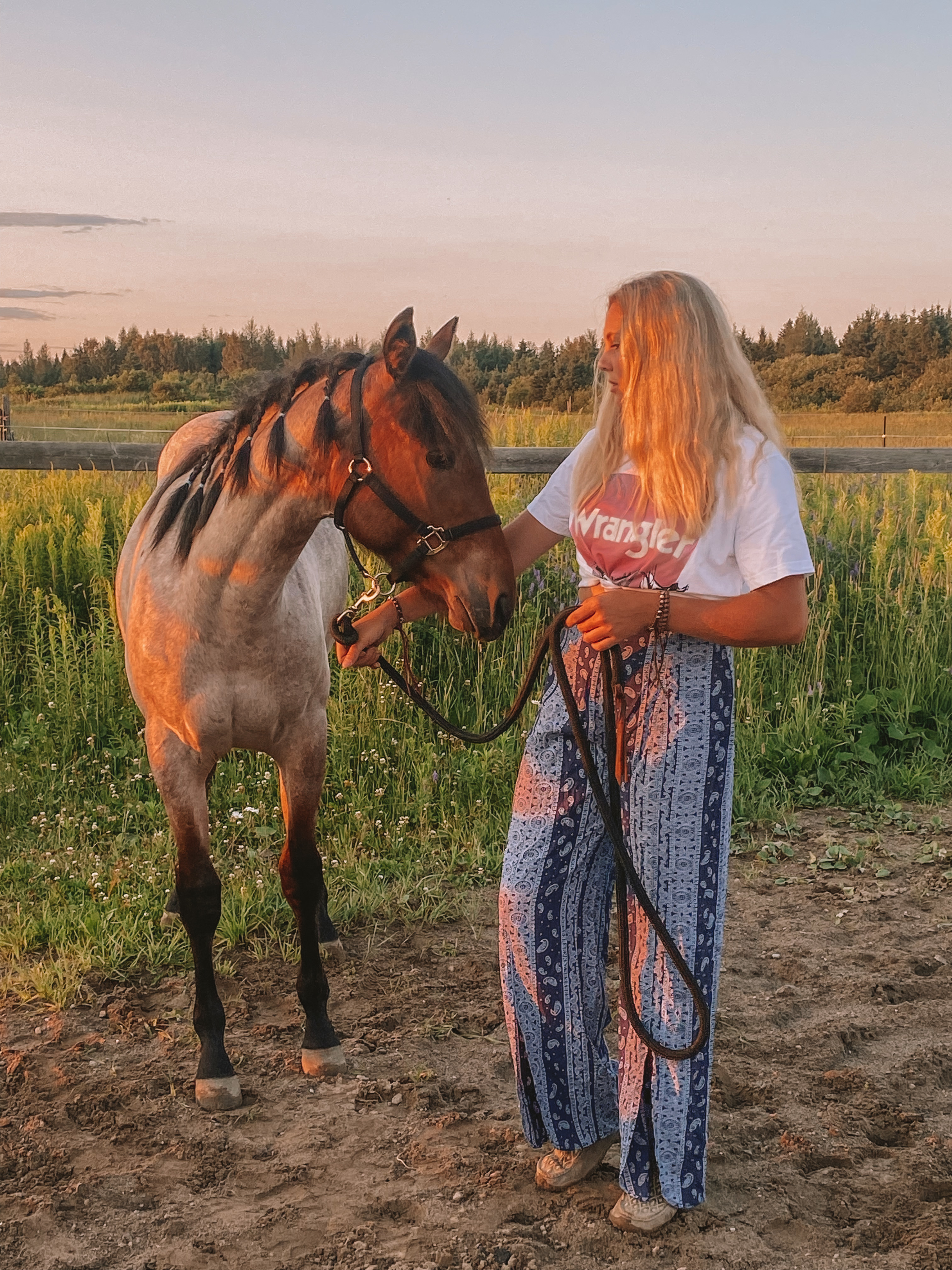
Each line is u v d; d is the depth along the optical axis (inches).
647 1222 78.2
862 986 119.6
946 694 206.7
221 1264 77.5
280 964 128.4
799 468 248.8
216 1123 96.3
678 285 70.6
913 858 158.1
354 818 164.2
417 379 85.7
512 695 199.0
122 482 269.0
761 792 180.9
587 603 72.1
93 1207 84.2
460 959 130.0
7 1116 97.2
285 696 105.5
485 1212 82.2
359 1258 77.4
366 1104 99.3
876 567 227.8
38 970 122.0
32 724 184.7
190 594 99.4
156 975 125.4
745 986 121.7
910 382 1784.0
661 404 69.5
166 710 103.9
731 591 72.6
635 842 76.2
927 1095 98.5
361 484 86.8
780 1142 90.5
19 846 158.7
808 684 205.0
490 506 86.4
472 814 169.2
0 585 215.3
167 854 153.9
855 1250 77.1
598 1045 82.3
